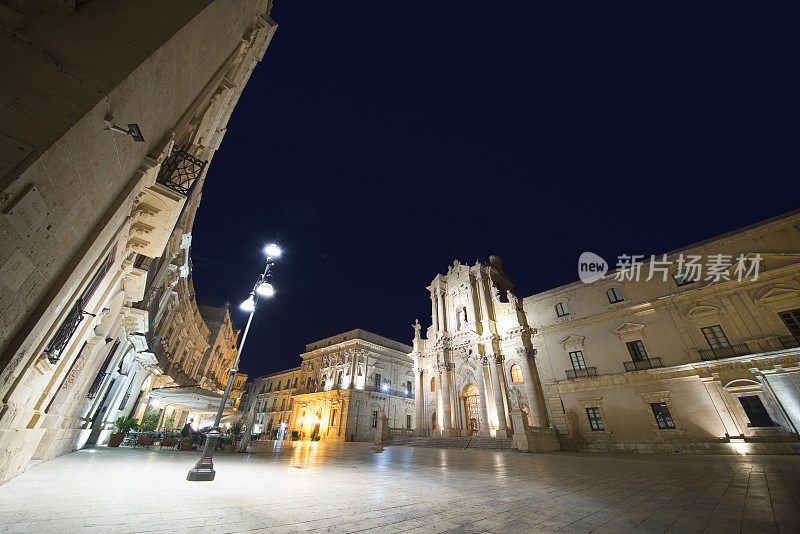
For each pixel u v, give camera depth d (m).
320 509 5.23
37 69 3.19
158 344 22.52
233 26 7.98
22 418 5.86
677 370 23.42
